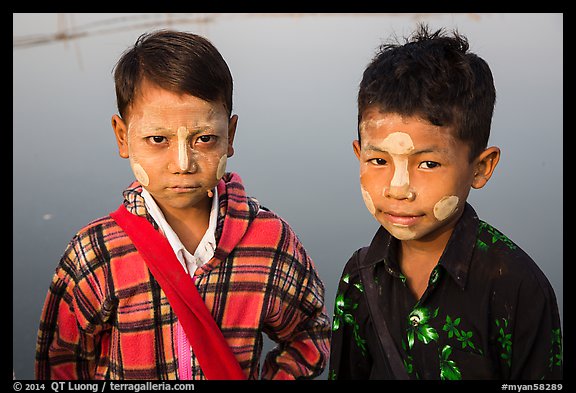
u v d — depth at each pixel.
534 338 1.38
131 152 1.45
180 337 1.52
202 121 1.41
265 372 1.68
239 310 1.55
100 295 1.54
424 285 1.47
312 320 1.68
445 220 1.36
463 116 1.32
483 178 1.41
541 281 1.39
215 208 1.56
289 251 1.62
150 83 1.41
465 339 1.41
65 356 1.63
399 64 1.34
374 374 1.52
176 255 1.53
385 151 1.32
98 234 1.56
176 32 1.48
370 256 1.52
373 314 1.50
